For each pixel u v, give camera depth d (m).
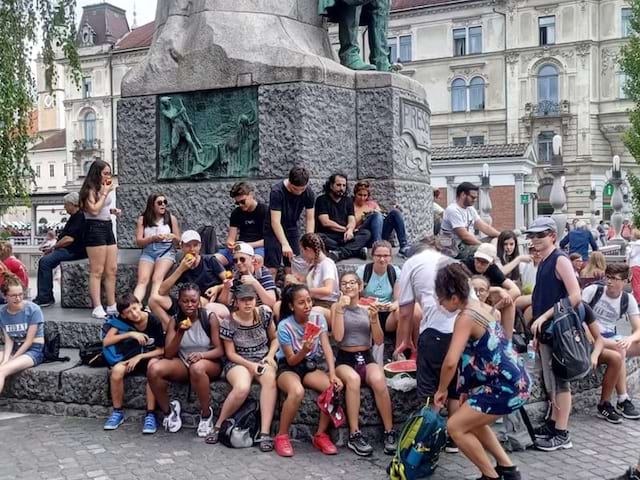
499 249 7.94
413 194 8.66
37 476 4.77
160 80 8.35
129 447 5.35
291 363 5.46
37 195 26.14
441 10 48.69
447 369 4.54
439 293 4.58
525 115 47.06
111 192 8.45
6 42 17.31
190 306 5.65
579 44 45.38
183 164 8.28
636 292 10.68
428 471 4.69
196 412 5.78
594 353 5.93
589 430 5.99
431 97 49.72
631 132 29.22
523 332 6.87
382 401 5.33
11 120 17.27
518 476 4.66
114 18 59.56
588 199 45.28
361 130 8.30
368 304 5.74
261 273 6.54
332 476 4.82
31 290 15.48
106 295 7.62
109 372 6.04
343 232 7.55
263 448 5.28
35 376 6.26
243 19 8.16
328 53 8.74
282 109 7.80
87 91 58.19
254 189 7.84
